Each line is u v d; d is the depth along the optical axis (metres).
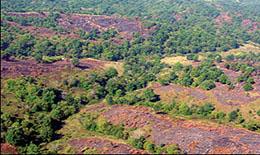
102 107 130.25
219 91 150.12
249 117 133.75
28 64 157.00
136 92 150.12
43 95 127.69
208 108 136.12
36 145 99.56
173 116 126.50
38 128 108.38
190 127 114.12
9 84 130.75
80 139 104.44
